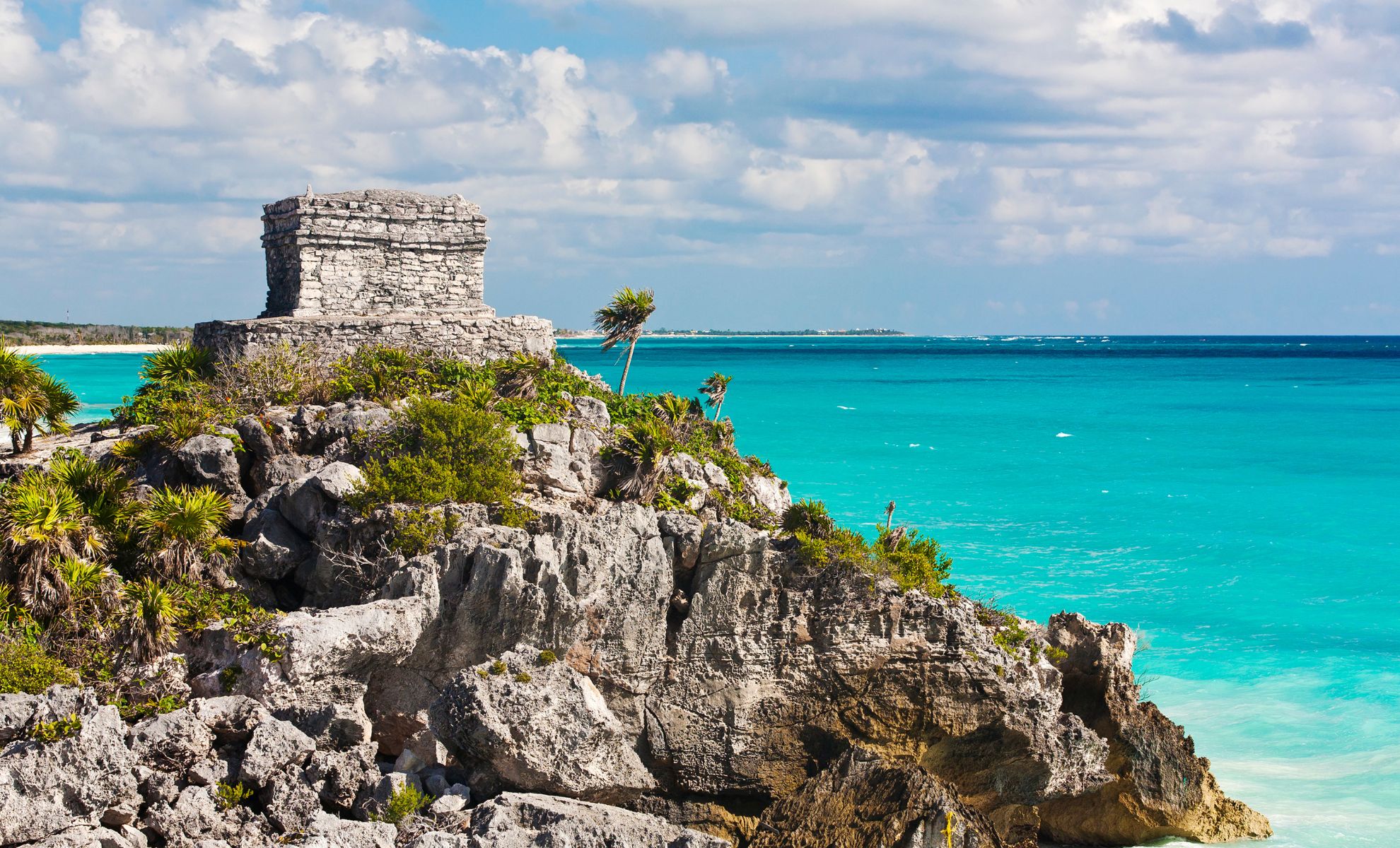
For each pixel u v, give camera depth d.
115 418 47.03
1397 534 77.06
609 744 33.75
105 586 33.81
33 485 35.59
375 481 37.84
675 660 37.19
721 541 37.19
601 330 53.22
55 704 28.70
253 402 43.81
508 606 34.78
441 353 48.81
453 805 31.25
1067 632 42.28
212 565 37.22
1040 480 96.88
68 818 27.66
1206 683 51.03
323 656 32.59
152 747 29.62
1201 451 115.88
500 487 39.03
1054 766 38.81
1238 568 68.56
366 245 49.25
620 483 42.34
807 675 37.50
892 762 34.94
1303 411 157.00
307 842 27.42
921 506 84.94
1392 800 41.19
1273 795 41.91
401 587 34.72
